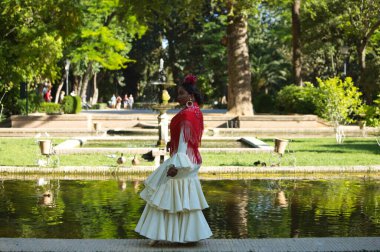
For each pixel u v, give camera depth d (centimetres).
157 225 539
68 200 917
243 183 1135
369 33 3491
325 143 2030
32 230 699
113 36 4244
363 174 1280
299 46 3303
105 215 792
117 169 1250
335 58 5125
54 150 1402
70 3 2084
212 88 5297
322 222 754
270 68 5219
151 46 5981
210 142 1984
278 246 543
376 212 825
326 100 2061
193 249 536
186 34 5416
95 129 2336
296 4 3288
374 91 3584
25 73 2061
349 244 548
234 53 2800
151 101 6166
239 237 668
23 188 1054
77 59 4009
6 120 2642
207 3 4478
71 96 3028
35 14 2005
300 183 1138
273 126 2695
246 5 2547
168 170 528
